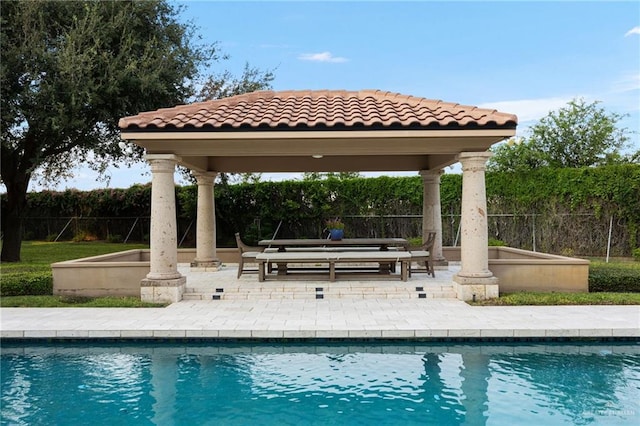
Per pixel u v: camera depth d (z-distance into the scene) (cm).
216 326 761
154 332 739
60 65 1342
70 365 655
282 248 1294
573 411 502
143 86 1428
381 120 936
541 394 548
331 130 923
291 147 995
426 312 856
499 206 1894
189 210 2108
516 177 1852
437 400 534
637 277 1018
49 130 1451
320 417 496
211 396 550
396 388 569
